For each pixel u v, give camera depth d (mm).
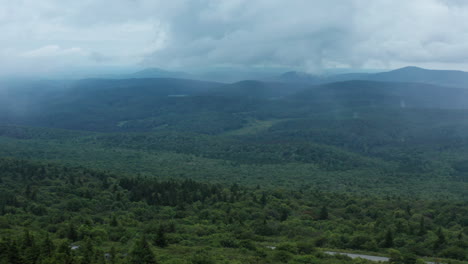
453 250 81188
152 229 90625
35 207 102750
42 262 57969
